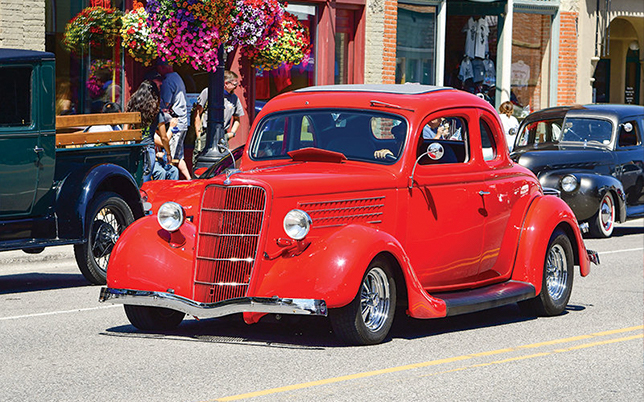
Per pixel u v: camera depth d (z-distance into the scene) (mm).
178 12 17469
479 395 7293
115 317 10234
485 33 27297
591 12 29250
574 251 11008
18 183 11484
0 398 6941
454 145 9914
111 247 12539
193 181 12789
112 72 19016
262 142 9781
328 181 8648
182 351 8523
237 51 21203
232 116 19453
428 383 7582
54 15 18250
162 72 18125
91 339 9055
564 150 19078
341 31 23844
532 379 7852
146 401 6895
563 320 10453
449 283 9742
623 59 34594
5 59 11297
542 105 28719
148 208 12445
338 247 8281
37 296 11586
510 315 10773
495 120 10289
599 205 18391
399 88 9875
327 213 8594
